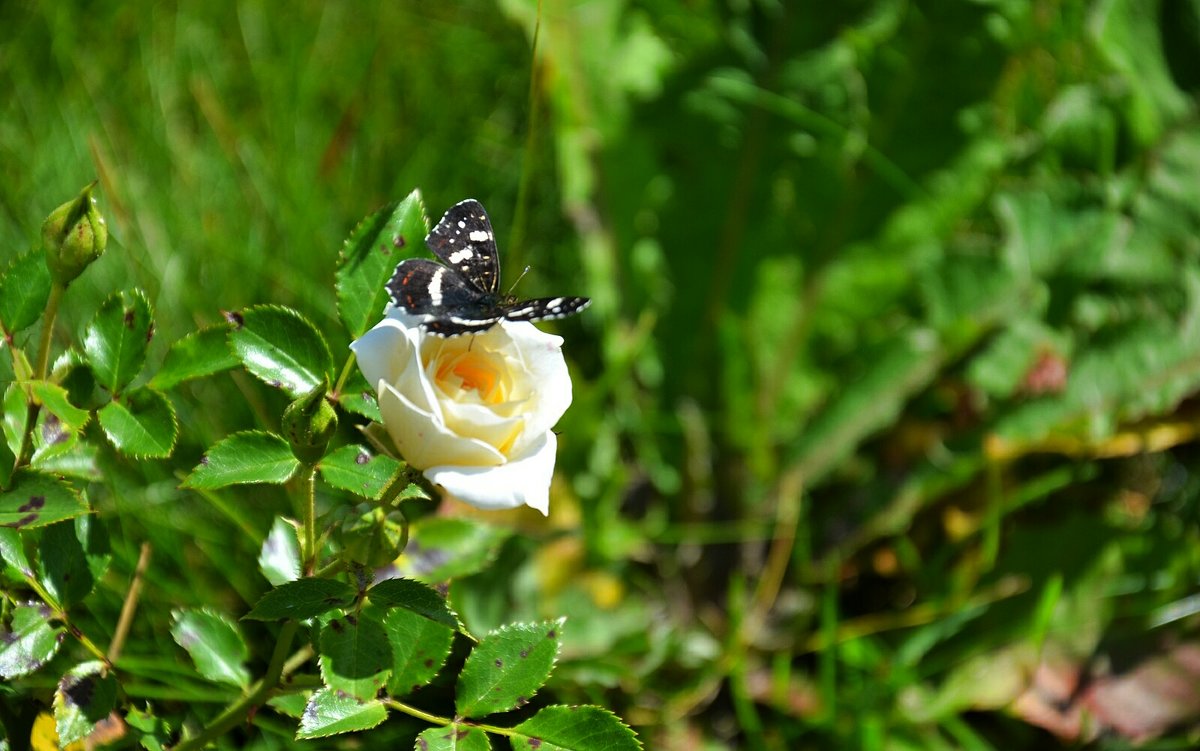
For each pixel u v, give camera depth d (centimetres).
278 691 59
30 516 56
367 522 54
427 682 57
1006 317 80
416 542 66
